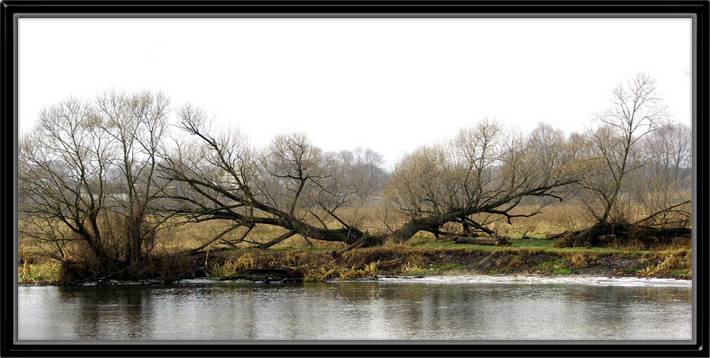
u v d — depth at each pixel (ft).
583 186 112.16
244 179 112.16
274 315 75.51
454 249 111.24
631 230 107.45
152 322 72.43
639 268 98.63
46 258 110.42
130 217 104.12
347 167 165.48
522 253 106.83
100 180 102.53
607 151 113.09
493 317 72.13
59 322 72.84
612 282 94.07
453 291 90.33
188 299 87.45
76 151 100.73
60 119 101.14
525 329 65.87
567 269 101.81
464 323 69.36
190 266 107.04
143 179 109.70
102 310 79.97
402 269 108.17
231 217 112.78
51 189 99.86
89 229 105.50
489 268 106.01
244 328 68.49
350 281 102.42
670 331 63.87
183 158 110.42
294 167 113.70
